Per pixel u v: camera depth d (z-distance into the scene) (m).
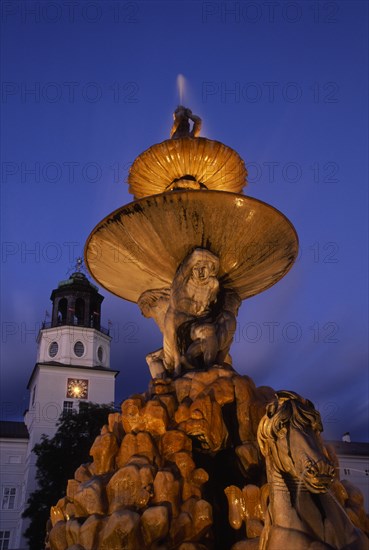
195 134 8.45
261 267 7.20
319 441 3.09
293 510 3.01
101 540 4.24
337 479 4.37
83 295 55.31
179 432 5.14
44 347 52.06
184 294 6.65
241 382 5.53
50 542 4.86
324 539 2.92
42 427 46.31
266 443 3.26
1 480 46.28
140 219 6.32
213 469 5.41
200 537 4.48
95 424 31.06
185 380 5.73
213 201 6.10
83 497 4.62
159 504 4.48
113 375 50.94
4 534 44.31
